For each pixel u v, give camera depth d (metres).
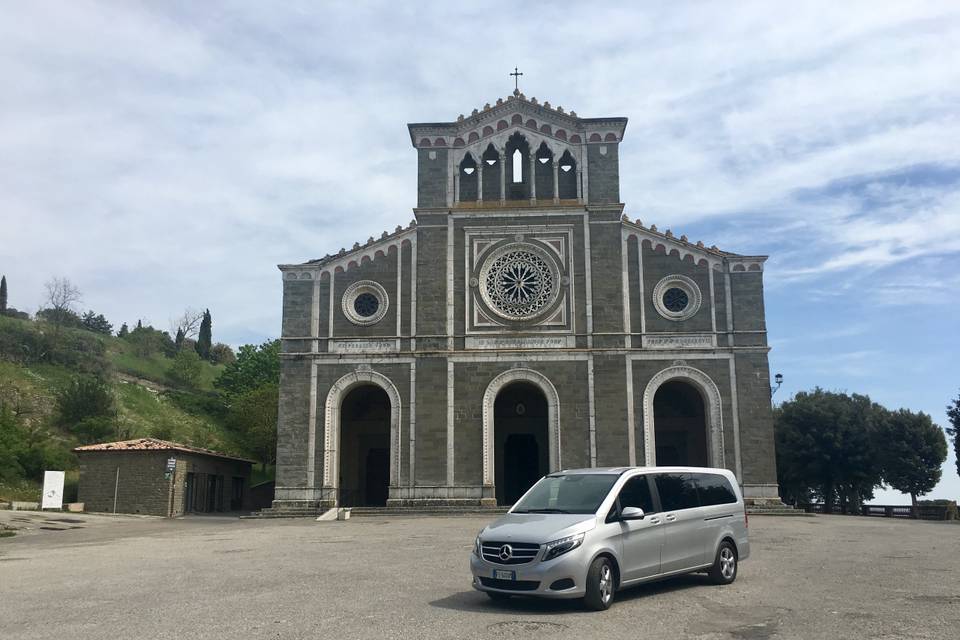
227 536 33.44
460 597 16.66
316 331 50.03
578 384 48.66
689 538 17.84
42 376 80.62
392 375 49.31
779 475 73.12
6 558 25.19
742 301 49.09
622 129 51.88
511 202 51.22
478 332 49.53
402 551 25.91
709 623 14.06
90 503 51.62
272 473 84.38
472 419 48.50
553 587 14.95
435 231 50.91
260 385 90.12
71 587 18.47
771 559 23.88
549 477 18.08
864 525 39.66
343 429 54.69
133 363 104.94
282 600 16.31
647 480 17.64
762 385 48.16
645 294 49.59
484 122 52.59
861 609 15.40
